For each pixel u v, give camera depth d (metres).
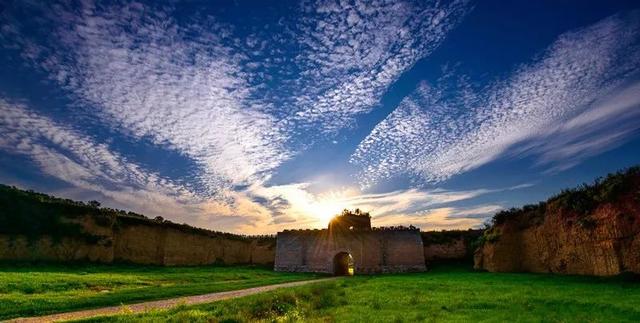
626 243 26.58
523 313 15.23
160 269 43.56
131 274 35.25
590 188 32.00
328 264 57.38
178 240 54.84
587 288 22.22
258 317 15.89
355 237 57.41
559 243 34.88
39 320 14.87
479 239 51.62
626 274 25.00
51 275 27.81
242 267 61.06
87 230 42.88
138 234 49.12
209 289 26.44
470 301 18.73
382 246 56.53
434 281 31.69
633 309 14.57
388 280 35.25
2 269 30.38
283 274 50.66
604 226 28.69
